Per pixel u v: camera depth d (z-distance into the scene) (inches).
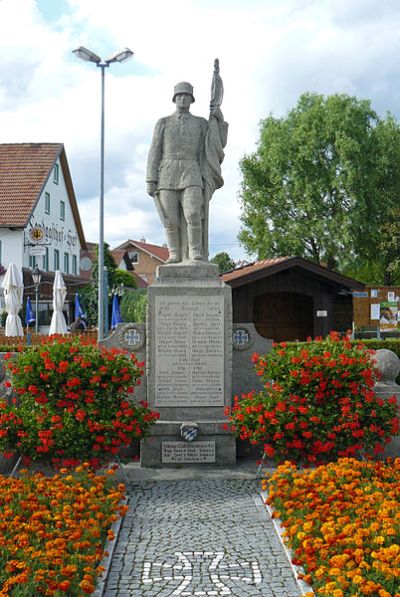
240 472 309.6
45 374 285.4
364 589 154.5
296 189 1376.7
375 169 1369.3
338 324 979.9
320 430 282.0
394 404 292.2
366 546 179.6
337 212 1385.3
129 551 212.2
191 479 298.8
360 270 1622.8
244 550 212.4
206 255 354.6
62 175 1469.0
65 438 273.4
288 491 232.4
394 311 845.8
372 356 331.6
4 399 299.3
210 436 322.0
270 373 295.4
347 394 289.9
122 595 181.3
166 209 350.3
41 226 1309.1
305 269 789.2
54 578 164.1
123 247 2393.0
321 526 195.9
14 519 197.6
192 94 352.2
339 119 1366.9
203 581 189.8
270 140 1437.0
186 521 240.8
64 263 1498.5
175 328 330.6
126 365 294.4
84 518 211.8
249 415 290.8
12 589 157.3
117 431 281.7
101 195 778.2
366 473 252.2
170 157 350.0
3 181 1288.1
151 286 331.3
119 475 302.7
